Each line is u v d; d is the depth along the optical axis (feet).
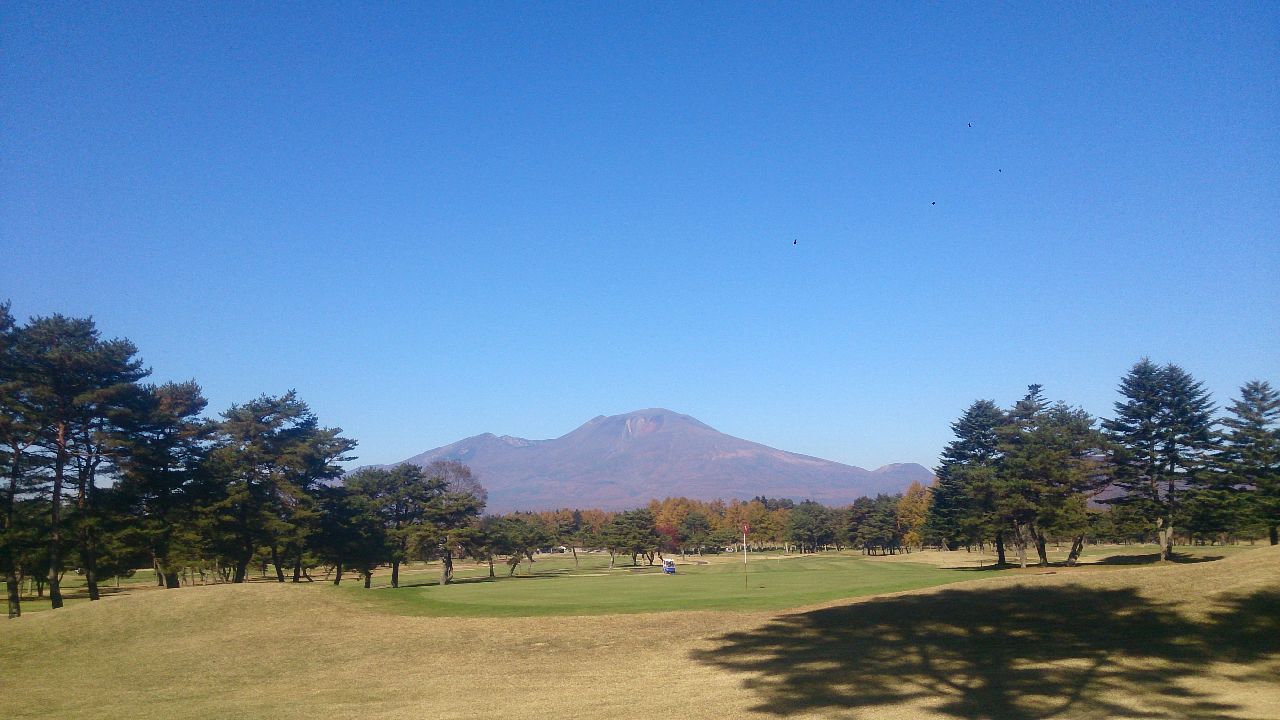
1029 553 307.37
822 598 91.50
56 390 143.54
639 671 54.80
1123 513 205.87
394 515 256.11
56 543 141.69
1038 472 200.95
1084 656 52.49
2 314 139.13
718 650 60.08
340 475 199.31
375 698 50.34
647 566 398.62
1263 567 72.54
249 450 175.83
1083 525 192.95
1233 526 196.54
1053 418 216.95
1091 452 215.51
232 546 173.78
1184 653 51.85
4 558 133.18
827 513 499.92
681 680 51.13
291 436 185.57
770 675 50.78
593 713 43.55
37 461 139.23
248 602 83.71
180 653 66.44
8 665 64.23
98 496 152.15
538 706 45.98
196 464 165.68
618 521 402.31
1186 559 200.64
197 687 55.72
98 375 149.07
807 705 43.01
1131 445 207.92
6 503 136.98
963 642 57.98
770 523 508.12
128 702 51.70
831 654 56.13
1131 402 209.46
